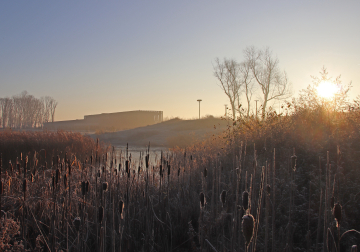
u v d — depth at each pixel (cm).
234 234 272
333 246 235
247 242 119
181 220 452
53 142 1583
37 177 453
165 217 444
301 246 349
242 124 1038
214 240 378
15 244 286
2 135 1586
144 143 3328
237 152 691
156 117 10062
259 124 947
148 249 380
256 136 797
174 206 482
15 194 395
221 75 4212
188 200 499
